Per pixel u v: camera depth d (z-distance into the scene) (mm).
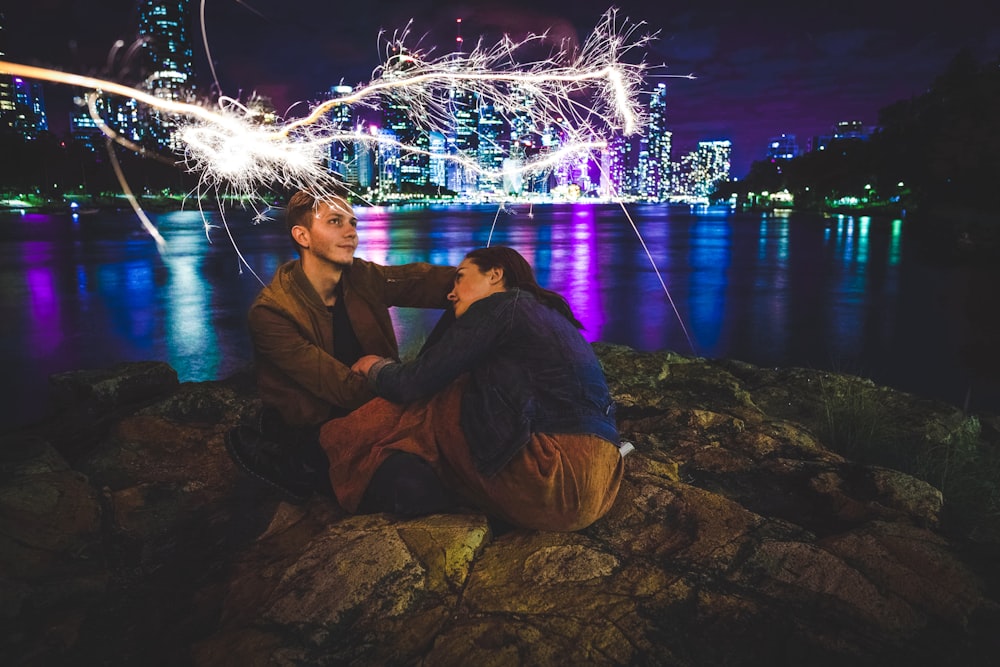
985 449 3906
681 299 25344
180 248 46469
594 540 2352
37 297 24234
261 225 75500
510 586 2109
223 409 3916
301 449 2621
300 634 1932
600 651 1856
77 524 2656
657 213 146500
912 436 3787
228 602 2170
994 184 63469
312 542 2307
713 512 2469
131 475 3117
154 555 2557
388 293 2893
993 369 15203
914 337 18656
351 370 2537
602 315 22047
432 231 70750
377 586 2066
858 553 2250
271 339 2547
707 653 1867
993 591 2111
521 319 2287
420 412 2447
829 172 120812
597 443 2299
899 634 1933
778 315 21969
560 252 45875
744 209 171125
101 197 97812
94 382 4020
